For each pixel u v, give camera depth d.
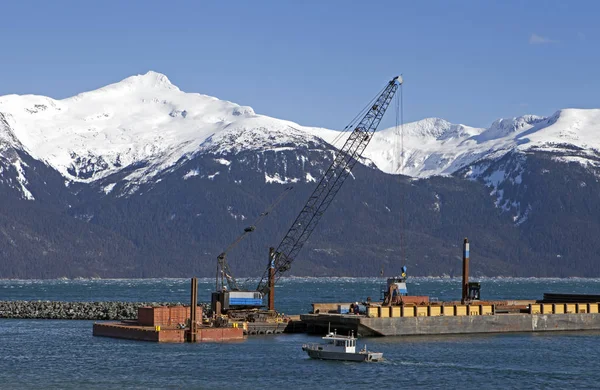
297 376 147.25
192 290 189.12
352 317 194.88
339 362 160.62
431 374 150.12
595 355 172.50
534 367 158.00
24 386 139.62
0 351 175.75
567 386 141.62
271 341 189.75
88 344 186.00
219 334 191.50
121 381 143.25
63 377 146.75
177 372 150.62
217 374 148.75
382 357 165.12
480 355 170.62
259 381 143.12
